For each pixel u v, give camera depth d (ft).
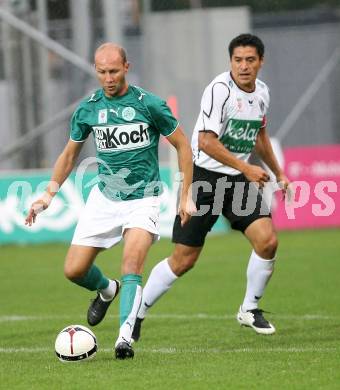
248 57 90.27
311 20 240.32
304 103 235.81
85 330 81.51
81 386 70.64
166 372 75.25
